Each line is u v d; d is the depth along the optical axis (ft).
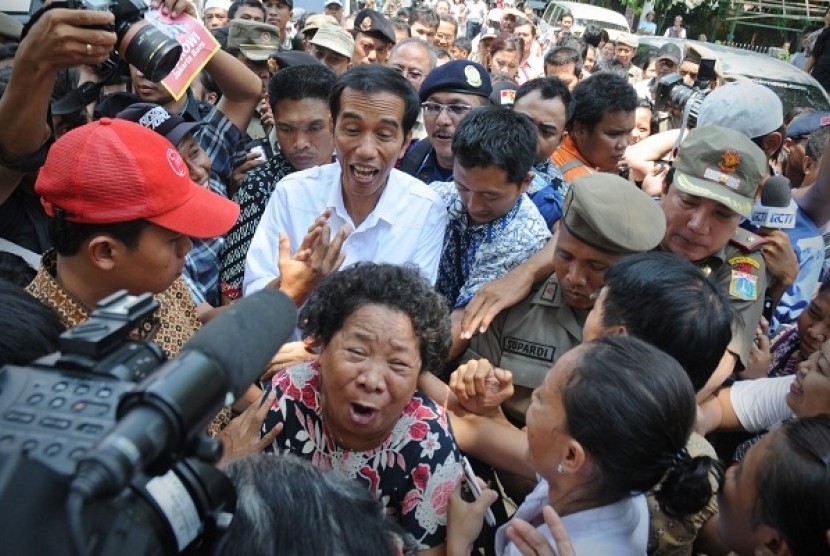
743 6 59.93
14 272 5.76
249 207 8.97
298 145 9.12
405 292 4.76
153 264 4.88
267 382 6.48
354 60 17.08
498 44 18.24
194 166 7.81
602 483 4.15
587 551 4.16
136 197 4.63
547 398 4.27
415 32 22.75
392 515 5.06
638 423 3.90
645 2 62.34
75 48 5.44
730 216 6.72
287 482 3.05
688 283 5.03
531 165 7.55
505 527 4.93
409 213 7.77
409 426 5.05
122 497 2.02
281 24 19.27
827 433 4.02
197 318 5.97
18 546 1.81
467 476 5.20
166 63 6.16
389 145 7.26
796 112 17.67
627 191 6.15
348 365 4.64
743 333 6.68
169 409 1.90
